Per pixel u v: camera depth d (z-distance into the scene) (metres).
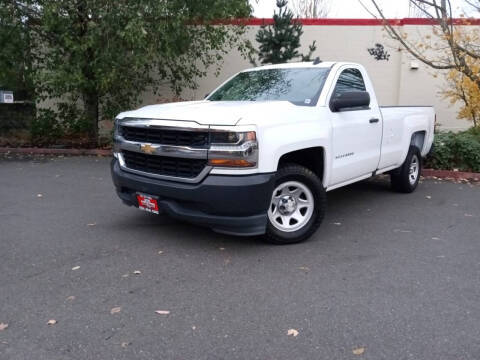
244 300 3.69
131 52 10.95
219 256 4.60
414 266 4.43
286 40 11.38
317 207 5.02
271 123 4.47
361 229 5.59
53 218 5.89
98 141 12.07
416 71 12.75
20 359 2.90
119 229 5.44
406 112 7.07
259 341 3.12
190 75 12.53
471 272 4.31
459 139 9.35
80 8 10.70
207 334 3.20
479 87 9.70
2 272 4.20
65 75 10.53
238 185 4.24
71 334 3.19
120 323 3.33
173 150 4.47
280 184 4.73
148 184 4.68
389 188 8.01
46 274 4.16
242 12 12.07
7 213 6.12
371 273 4.25
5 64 11.12
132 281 4.02
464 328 3.30
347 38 13.02
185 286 3.94
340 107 5.24
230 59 13.27
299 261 4.50
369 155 6.04
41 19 10.88
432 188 8.06
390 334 3.21
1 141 12.35
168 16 10.65
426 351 3.02
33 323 3.32
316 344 3.09
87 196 7.09
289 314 3.48
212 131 4.27
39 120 12.33
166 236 5.19
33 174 8.81
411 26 12.56
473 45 10.69
